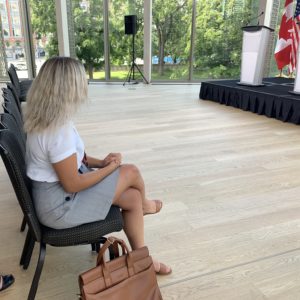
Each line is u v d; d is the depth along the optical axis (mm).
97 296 1175
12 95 2414
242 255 1856
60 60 1251
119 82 8484
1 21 7797
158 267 1675
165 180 2801
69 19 7910
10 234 2021
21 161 1345
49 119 1208
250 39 5754
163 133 4176
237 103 5723
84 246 1923
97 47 8227
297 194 2578
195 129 4379
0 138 1199
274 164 3174
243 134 4176
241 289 1609
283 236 2035
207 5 7902
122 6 7887
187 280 1665
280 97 4824
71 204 1326
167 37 8156
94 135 4066
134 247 1591
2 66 8133
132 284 1263
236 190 2633
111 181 1432
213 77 8609
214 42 8266
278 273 1720
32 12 7836
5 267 1733
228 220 2207
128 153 3443
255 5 8062
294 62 6973
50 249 1890
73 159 1255
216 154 3439
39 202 1327
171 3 7836
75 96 1239
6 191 2570
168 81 8516
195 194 2561
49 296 1550
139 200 1548
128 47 8266
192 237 2016
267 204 2418
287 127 4531
